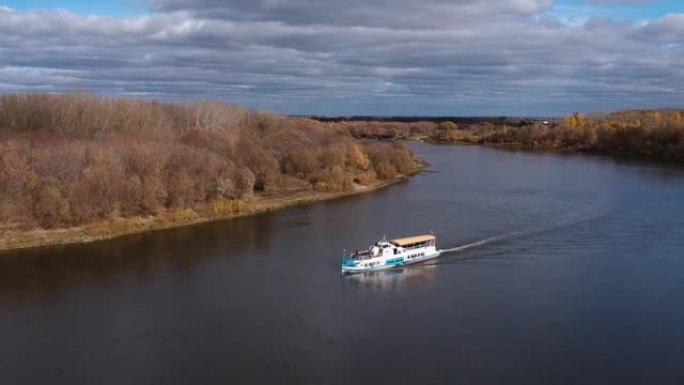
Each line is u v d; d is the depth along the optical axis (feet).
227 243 264.31
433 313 186.19
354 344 165.17
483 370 150.30
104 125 413.59
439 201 367.45
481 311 187.11
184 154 336.29
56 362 154.81
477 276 221.05
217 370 151.23
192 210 307.58
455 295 201.77
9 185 266.57
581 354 158.40
